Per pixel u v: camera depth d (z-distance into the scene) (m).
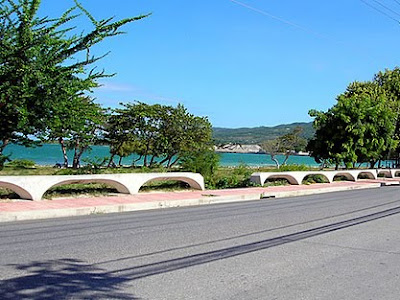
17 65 14.84
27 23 15.05
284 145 57.47
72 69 16.17
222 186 22.22
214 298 5.38
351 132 32.69
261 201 17.95
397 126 38.62
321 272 6.79
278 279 6.32
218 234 9.74
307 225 11.37
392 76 45.81
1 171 21.22
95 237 9.01
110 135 37.22
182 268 6.73
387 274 6.80
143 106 37.16
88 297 5.26
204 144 39.88
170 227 10.56
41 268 6.49
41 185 13.77
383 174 38.59
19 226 10.23
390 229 11.08
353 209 15.26
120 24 16.50
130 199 15.23
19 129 16.62
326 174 28.69
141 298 5.29
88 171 22.81
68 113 16.86
